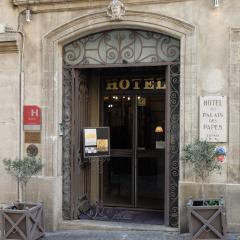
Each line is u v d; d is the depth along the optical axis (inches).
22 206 288.5
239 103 284.4
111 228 311.1
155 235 295.0
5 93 326.0
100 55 319.3
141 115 364.5
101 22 307.9
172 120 305.3
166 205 306.3
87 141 333.4
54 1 312.0
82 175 348.8
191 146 271.1
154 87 360.5
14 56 324.2
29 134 321.7
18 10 323.3
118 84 366.6
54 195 315.6
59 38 316.8
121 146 369.1
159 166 361.7
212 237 261.6
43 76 319.3
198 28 289.9
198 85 290.7
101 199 368.8
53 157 317.1
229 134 285.1
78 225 317.1
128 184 368.2
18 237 275.7
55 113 318.7
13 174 297.0
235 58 284.8
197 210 262.5
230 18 285.1
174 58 304.3
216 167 274.4
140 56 311.0
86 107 356.2
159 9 297.1
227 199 284.5
